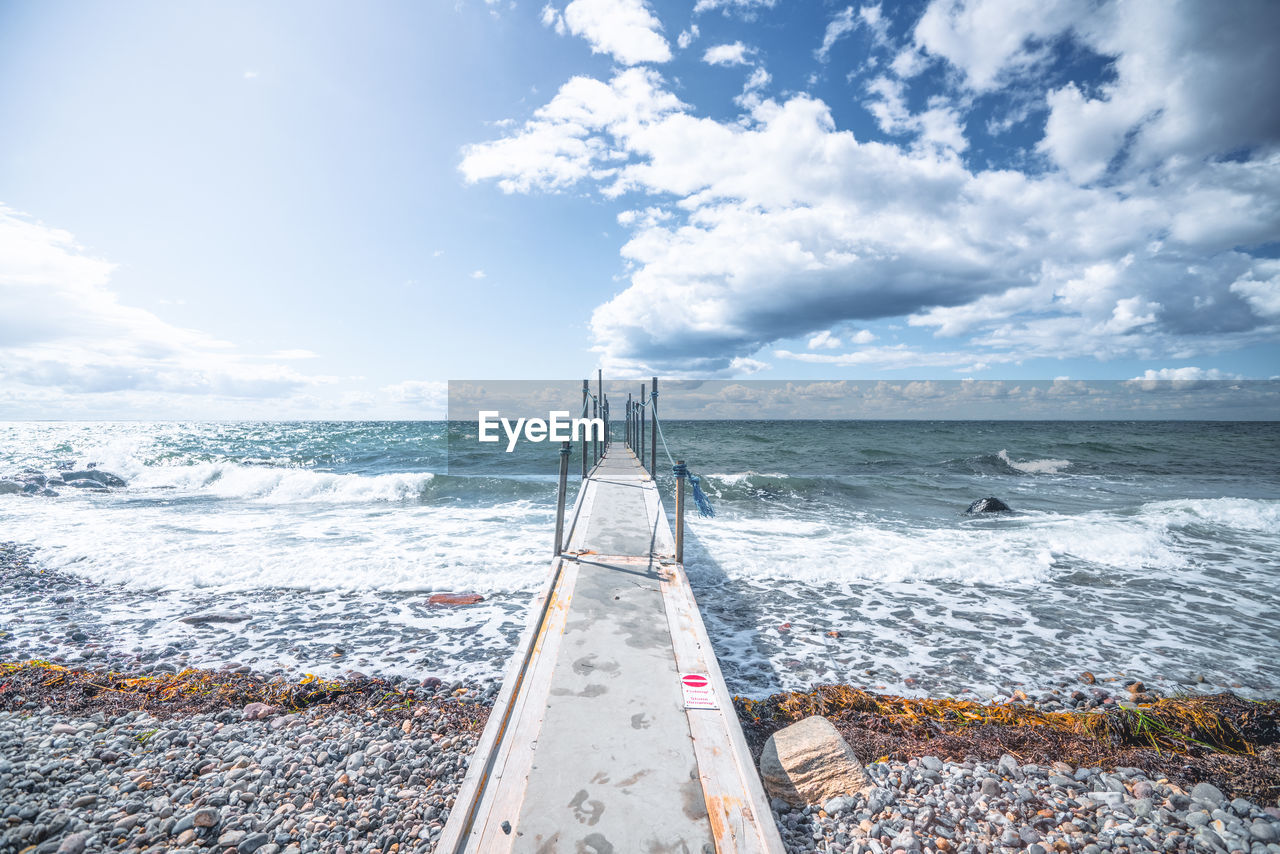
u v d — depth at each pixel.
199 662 5.10
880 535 10.05
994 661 5.33
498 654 5.34
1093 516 12.15
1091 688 4.80
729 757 2.79
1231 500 13.08
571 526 7.09
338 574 7.58
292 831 2.83
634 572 5.49
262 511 12.55
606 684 3.44
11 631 5.74
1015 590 7.35
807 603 6.84
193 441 40.91
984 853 2.77
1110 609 6.71
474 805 2.41
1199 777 3.46
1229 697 4.41
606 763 2.72
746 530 10.46
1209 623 6.30
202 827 2.81
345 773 3.36
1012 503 14.14
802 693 4.52
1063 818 3.04
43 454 28.44
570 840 2.23
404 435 48.38
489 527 10.65
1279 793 3.28
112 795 3.05
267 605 6.57
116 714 4.08
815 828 2.92
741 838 2.28
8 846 2.61
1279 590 7.39
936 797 3.21
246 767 3.39
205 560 8.13
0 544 9.08
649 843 2.24
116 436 50.00
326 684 4.58
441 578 7.46
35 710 4.13
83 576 7.49
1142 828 2.95
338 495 15.14
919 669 5.16
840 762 3.32
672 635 4.13
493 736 2.88
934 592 7.26
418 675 4.91
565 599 4.79
